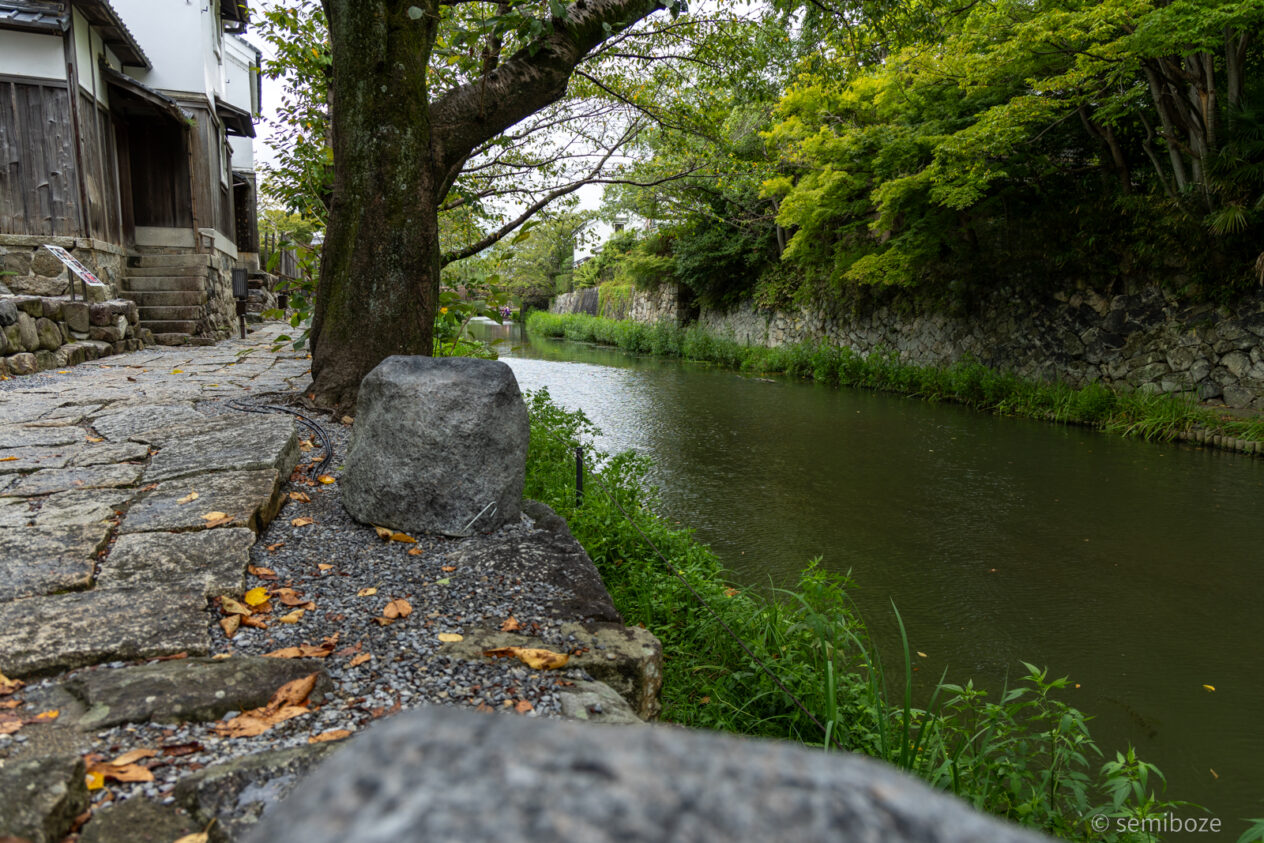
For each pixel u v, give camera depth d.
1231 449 10.00
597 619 2.61
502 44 7.20
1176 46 9.66
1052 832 2.46
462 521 3.27
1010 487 7.90
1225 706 3.77
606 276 40.41
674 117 8.12
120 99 12.80
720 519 6.58
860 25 8.20
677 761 0.42
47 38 10.52
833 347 19.88
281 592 2.59
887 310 18.52
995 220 15.40
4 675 1.92
